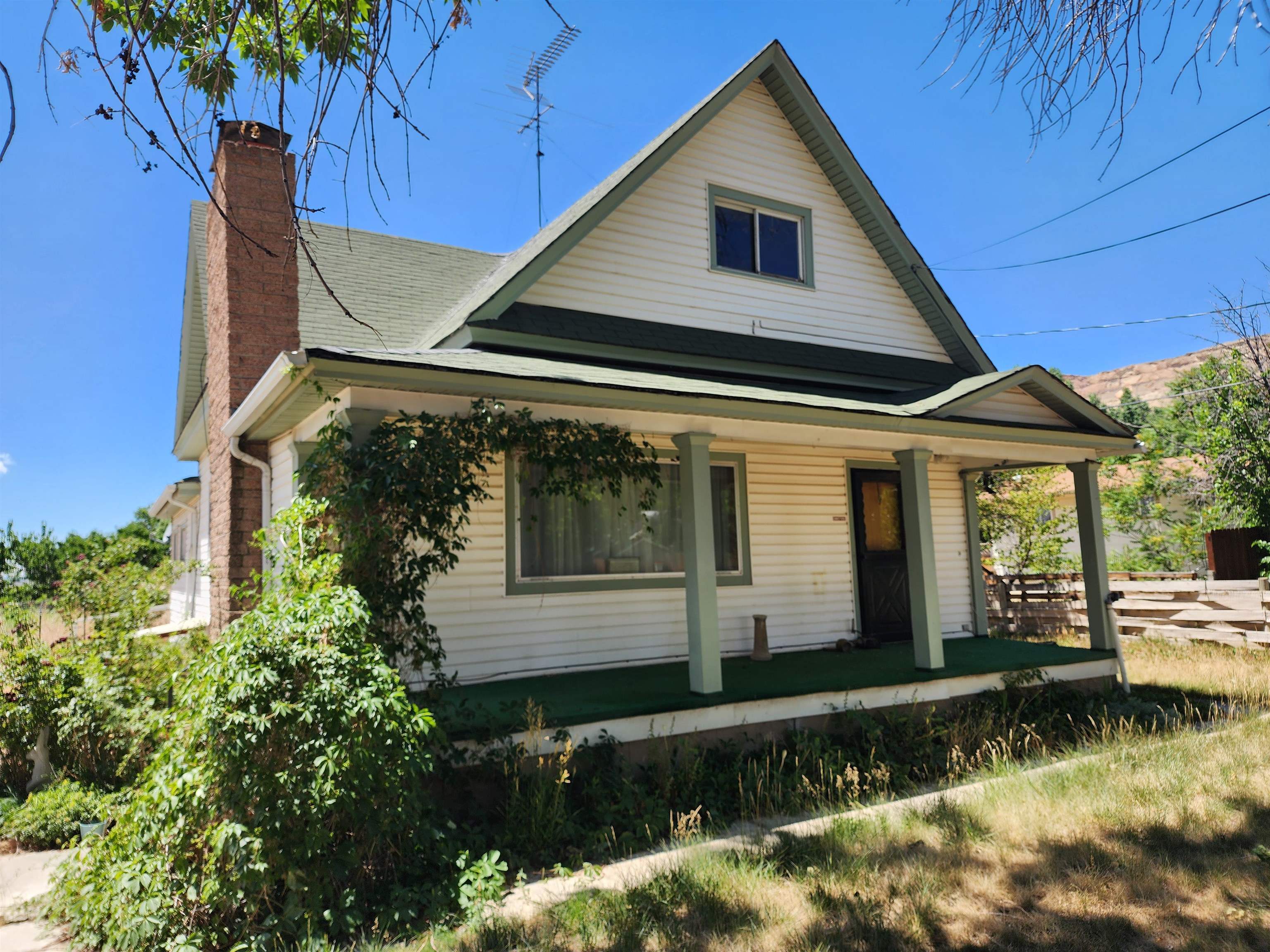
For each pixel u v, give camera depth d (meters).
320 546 5.37
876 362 10.96
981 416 9.16
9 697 7.28
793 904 4.29
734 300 10.09
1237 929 3.89
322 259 11.25
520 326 8.10
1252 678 9.79
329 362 5.26
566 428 6.35
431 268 12.34
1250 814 5.33
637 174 8.98
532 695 7.16
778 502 10.27
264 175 9.25
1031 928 3.98
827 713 7.48
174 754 4.42
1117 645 9.83
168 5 2.71
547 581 8.39
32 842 6.06
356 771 4.26
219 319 9.59
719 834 5.53
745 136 10.53
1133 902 4.23
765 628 9.46
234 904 4.04
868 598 10.96
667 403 6.71
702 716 6.80
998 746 7.50
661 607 9.13
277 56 2.96
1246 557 14.13
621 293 9.20
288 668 4.44
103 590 8.37
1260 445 14.87
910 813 5.61
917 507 8.52
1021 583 15.58
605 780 6.03
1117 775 6.21
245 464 8.57
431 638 5.60
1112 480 24.19
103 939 4.23
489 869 4.60
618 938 3.91
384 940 4.08
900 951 3.77
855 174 10.99
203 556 12.85
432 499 5.60
